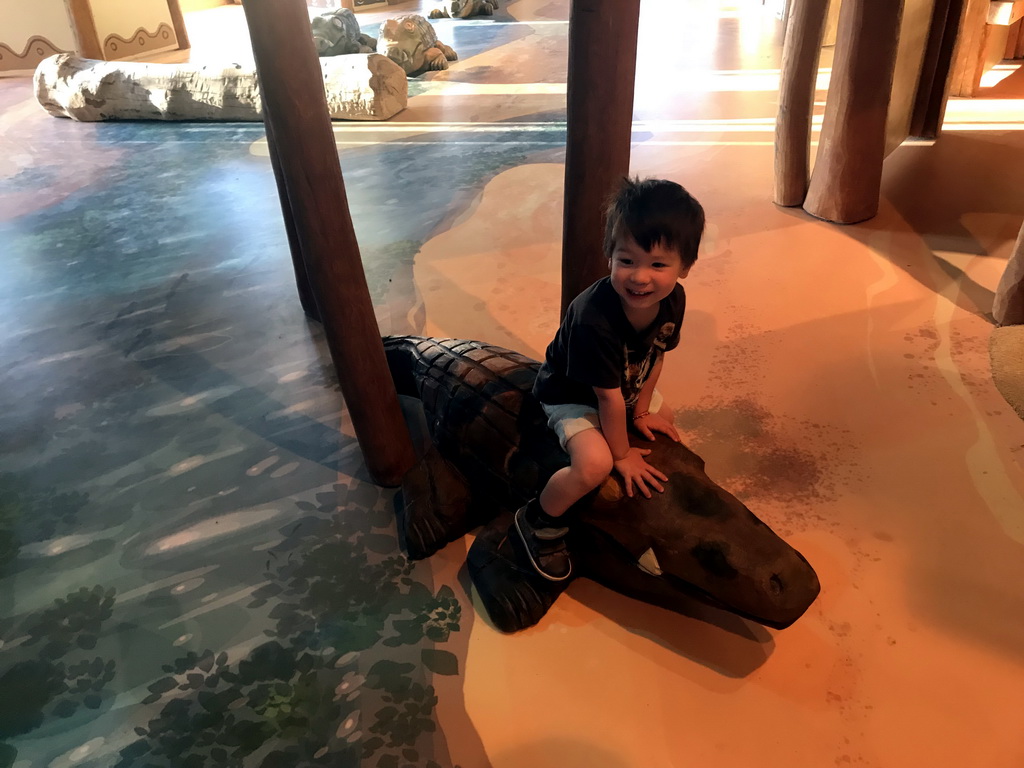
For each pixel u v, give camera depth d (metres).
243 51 6.10
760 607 1.16
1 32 5.54
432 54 5.11
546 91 4.54
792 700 1.21
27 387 2.09
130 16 5.84
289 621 1.39
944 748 1.13
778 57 4.92
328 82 4.14
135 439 1.87
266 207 3.21
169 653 1.34
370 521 1.59
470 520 1.54
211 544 1.56
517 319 2.25
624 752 1.15
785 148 2.74
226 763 1.17
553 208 2.98
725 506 1.24
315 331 2.29
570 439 1.25
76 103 4.49
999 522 1.49
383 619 1.38
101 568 1.52
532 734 1.18
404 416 1.84
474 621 1.36
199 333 2.31
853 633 1.30
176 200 3.32
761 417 1.79
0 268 2.78
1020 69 4.22
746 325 2.14
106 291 2.58
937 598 1.35
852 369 1.94
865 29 2.38
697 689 1.23
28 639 1.38
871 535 1.47
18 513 1.67
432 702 1.24
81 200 3.37
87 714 1.25
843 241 2.57
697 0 7.32
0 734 1.23
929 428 1.73
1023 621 1.30
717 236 2.65
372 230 2.88
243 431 1.88
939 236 2.55
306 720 1.22
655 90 4.34
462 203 3.07
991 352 1.96
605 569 1.36
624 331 1.16
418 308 2.34
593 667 1.27
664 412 1.46
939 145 3.27
